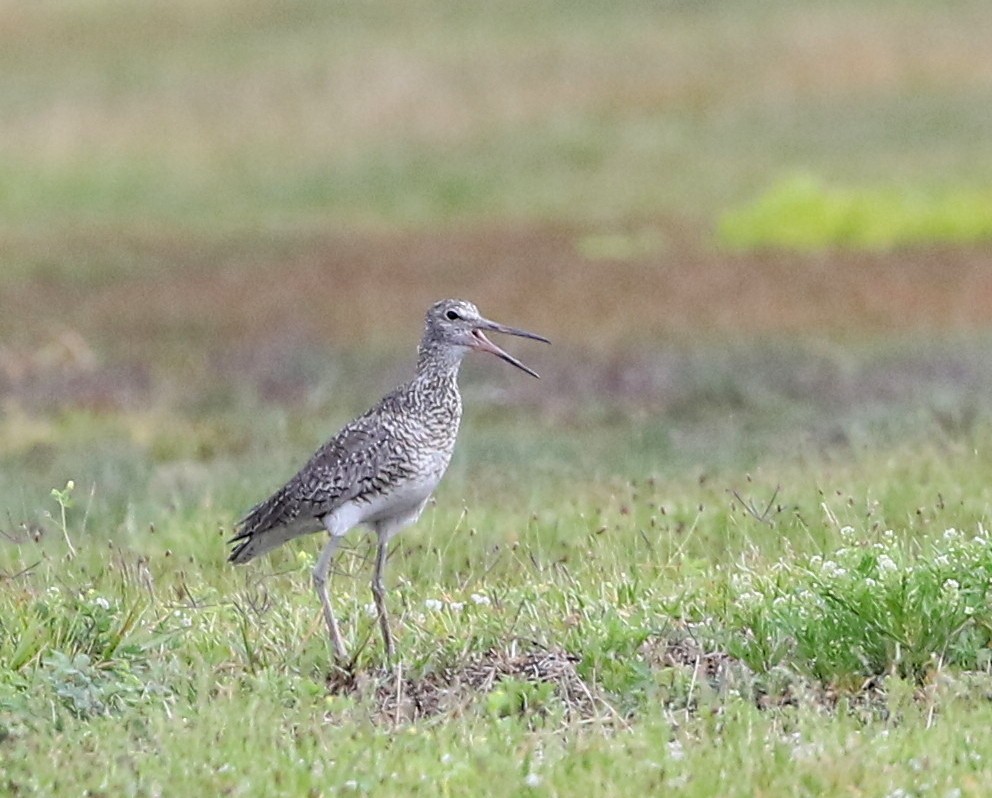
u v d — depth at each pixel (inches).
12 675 350.9
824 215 1316.4
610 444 672.4
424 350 415.5
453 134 1747.0
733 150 1648.6
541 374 860.0
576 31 2034.9
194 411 781.9
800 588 388.5
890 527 464.1
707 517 492.4
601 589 409.1
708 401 778.2
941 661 357.1
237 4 2215.8
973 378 800.3
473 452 652.7
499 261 1248.2
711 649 372.5
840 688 353.7
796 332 956.0
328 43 2034.9
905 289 1082.1
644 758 313.7
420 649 380.5
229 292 1135.6
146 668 366.6
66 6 2235.5
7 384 855.7
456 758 315.6
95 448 693.9
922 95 1768.0
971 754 312.5
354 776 308.3
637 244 1315.2
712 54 1930.4
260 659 375.6
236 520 525.3
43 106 1844.2
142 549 491.2
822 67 1868.8
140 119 1807.3
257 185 1609.3
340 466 399.2
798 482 542.0
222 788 302.7
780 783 301.1
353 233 1407.5
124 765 312.2
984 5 2021.4
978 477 523.8
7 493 596.4
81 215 1513.3
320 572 394.9
